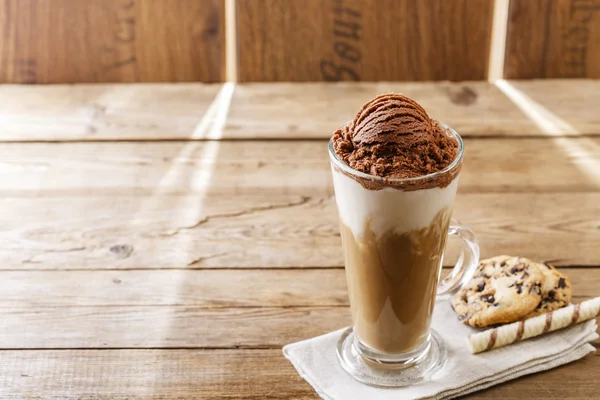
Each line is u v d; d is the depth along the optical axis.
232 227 0.95
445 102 1.14
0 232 0.95
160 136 1.09
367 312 0.79
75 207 0.98
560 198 0.99
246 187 1.01
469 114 1.12
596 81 1.19
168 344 0.82
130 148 1.07
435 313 0.85
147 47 1.19
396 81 1.19
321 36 1.18
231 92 1.17
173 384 0.79
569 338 0.81
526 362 0.79
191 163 1.05
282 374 0.79
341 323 0.84
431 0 1.16
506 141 1.07
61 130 1.10
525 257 0.91
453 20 1.17
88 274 0.90
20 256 0.92
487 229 0.95
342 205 0.76
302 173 1.03
